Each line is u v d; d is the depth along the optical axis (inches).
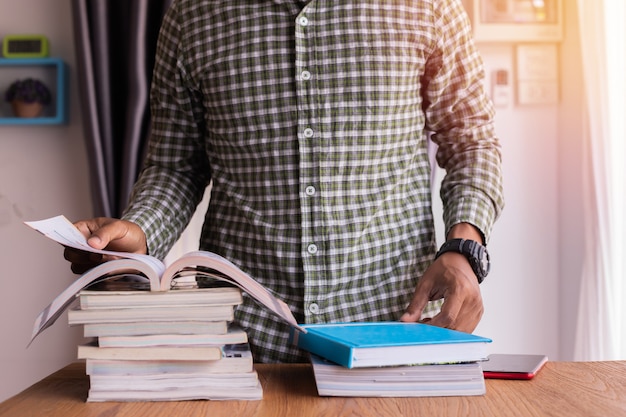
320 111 43.6
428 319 42.6
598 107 82.0
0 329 96.0
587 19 83.7
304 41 43.6
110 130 88.4
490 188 46.1
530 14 94.7
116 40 89.5
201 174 51.9
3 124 95.3
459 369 30.8
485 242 44.8
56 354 95.9
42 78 97.0
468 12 95.4
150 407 28.4
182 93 47.8
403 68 44.6
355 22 43.6
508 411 28.0
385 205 45.3
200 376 29.6
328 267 43.9
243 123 45.0
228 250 46.5
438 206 91.7
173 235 47.3
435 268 40.7
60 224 31.6
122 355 29.1
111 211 88.7
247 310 45.2
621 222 80.4
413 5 44.8
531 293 96.8
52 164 96.3
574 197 91.8
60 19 97.0
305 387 32.2
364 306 44.9
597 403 29.3
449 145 49.9
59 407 28.6
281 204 44.5
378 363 30.0
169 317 29.0
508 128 96.7
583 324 84.0
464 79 48.1
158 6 87.9
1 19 96.7
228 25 44.9
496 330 96.5
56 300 29.4
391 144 45.0
